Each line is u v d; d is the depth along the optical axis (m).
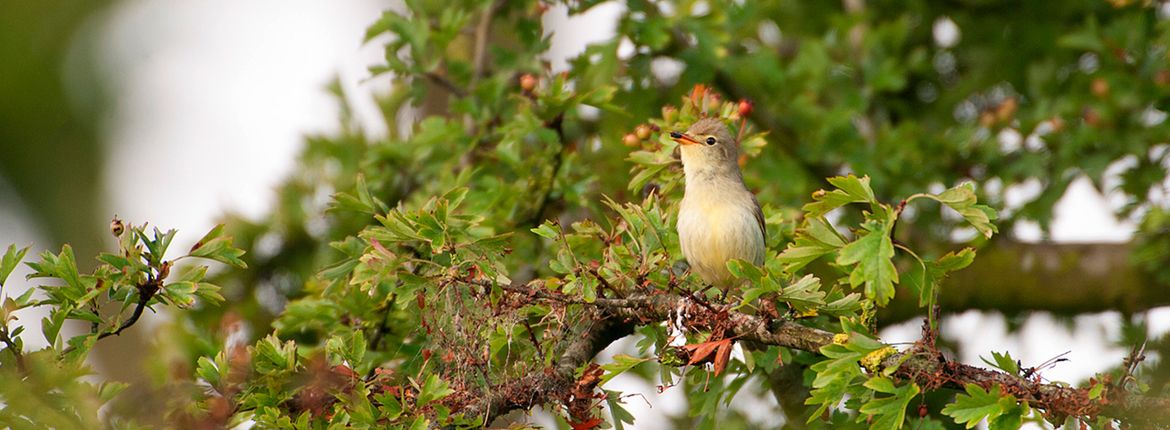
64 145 20.02
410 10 12.62
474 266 8.11
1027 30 14.38
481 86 12.09
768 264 7.92
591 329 9.10
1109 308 13.11
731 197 9.73
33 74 19.78
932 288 7.36
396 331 10.34
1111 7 13.88
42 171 19.81
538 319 9.43
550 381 8.16
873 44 14.17
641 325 8.64
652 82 13.46
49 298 7.95
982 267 13.24
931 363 7.28
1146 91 12.20
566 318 8.46
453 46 14.60
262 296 13.16
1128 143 12.27
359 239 9.16
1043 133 12.92
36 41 19.78
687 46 12.98
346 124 13.66
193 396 8.52
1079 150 12.83
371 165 12.76
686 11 12.80
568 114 11.38
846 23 14.25
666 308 8.23
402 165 12.70
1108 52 12.45
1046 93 13.41
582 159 12.76
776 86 13.87
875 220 7.38
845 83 14.48
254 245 13.29
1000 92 14.73
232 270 13.09
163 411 8.88
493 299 7.97
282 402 7.96
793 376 11.05
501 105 12.30
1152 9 13.44
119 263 7.74
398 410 7.54
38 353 7.55
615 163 12.59
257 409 7.89
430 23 12.76
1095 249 13.25
